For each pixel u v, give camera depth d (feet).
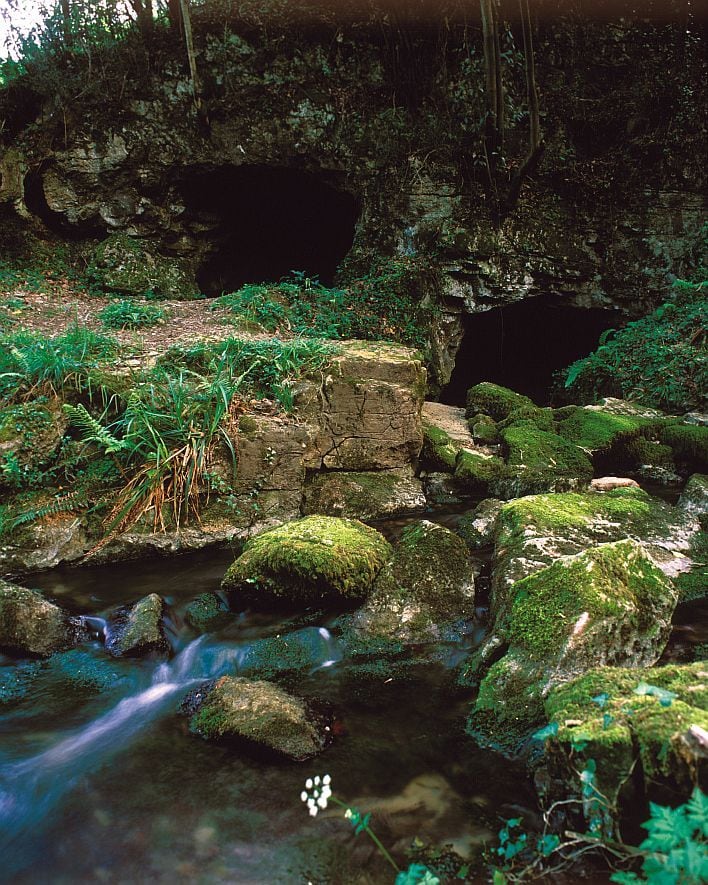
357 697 10.39
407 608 12.26
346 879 7.03
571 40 34.24
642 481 20.79
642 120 33.65
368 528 14.90
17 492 15.75
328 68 33.30
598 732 6.76
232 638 12.27
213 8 33.42
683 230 33.71
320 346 20.43
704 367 25.93
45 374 17.03
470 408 25.98
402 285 31.53
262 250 40.34
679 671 7.88
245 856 7.43
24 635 11.90
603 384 30.07
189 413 17.25
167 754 9.20
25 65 33.12
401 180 32.81
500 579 12.37
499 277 32.48
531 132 29.89
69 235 34.65
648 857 5.55
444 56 32.60
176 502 16.42
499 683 9.62
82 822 8.03
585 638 9.36
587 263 33.32
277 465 17.54
